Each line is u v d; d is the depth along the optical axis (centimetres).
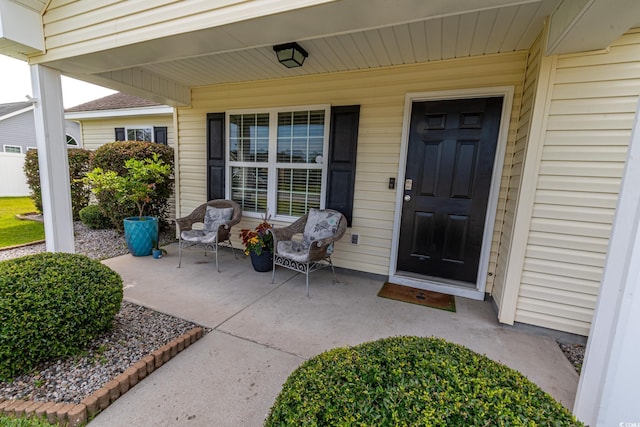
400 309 268
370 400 85
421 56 283
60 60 263
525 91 255
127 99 740
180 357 189
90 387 151
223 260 394
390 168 324
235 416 144
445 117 301
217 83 405
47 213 300
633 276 116
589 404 137
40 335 156
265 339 212
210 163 431
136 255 399
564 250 218
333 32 191
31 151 622
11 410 135
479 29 224
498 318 247
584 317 217
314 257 293
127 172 471
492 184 286
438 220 316
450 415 79
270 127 384
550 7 188
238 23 182
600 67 196
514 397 85
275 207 399
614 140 198
